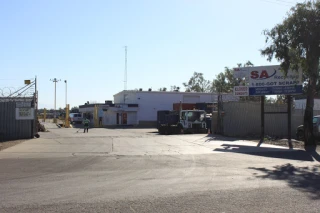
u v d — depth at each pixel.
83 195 7.75
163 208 6.65
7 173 10.88
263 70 25.16
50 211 6.43
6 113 24.67
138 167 12.27
